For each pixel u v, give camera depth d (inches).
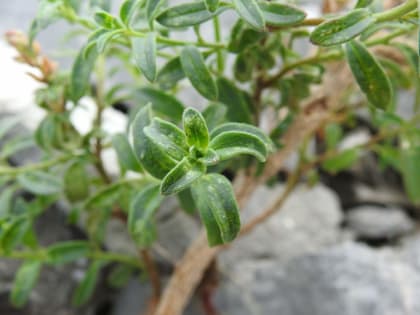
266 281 8.5
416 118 7.1
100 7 4.9
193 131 3.3
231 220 3.4
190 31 9.6
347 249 8.7
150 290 8.6
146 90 5.2
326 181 10.9
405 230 10.3
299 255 8.7
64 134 5.8
